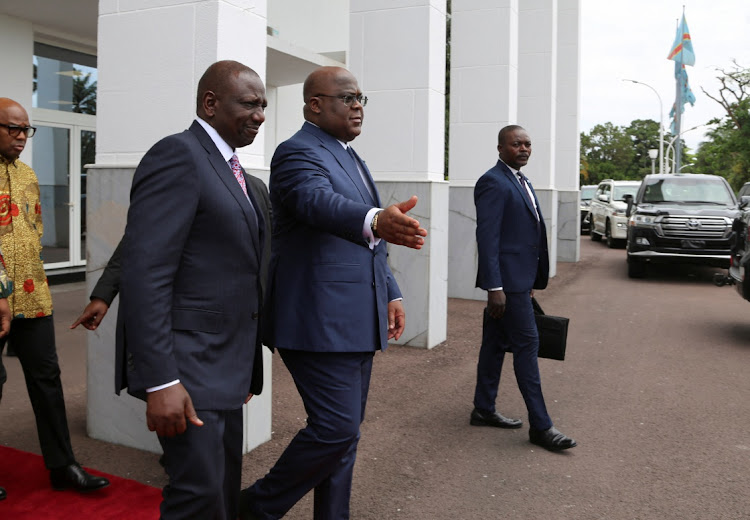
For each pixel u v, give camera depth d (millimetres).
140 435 4211
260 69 4336
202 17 3984
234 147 2451
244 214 2332
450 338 7750
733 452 4406
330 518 2902
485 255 4266
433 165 7328
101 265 4277
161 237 2145
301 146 2721
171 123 4121
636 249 12867
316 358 2750
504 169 4402
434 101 7281
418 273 7180
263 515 2891
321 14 15414
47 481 3703
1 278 3137
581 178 88562
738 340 7816
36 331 3498
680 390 5816
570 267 15281
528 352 4379
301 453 2793
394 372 6262
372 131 7430
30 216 3559
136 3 4180
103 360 4297
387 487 3822
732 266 8625
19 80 9656
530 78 13219
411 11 7172
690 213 12570
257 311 2451
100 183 4250
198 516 2273
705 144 54531
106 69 4309
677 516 3516
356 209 2348
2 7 8977
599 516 3506
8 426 4609
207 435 2258
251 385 2598
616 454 4359
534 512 3541
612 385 5957
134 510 3375
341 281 2730
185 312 2260
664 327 8570
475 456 4293
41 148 10648
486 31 9953
